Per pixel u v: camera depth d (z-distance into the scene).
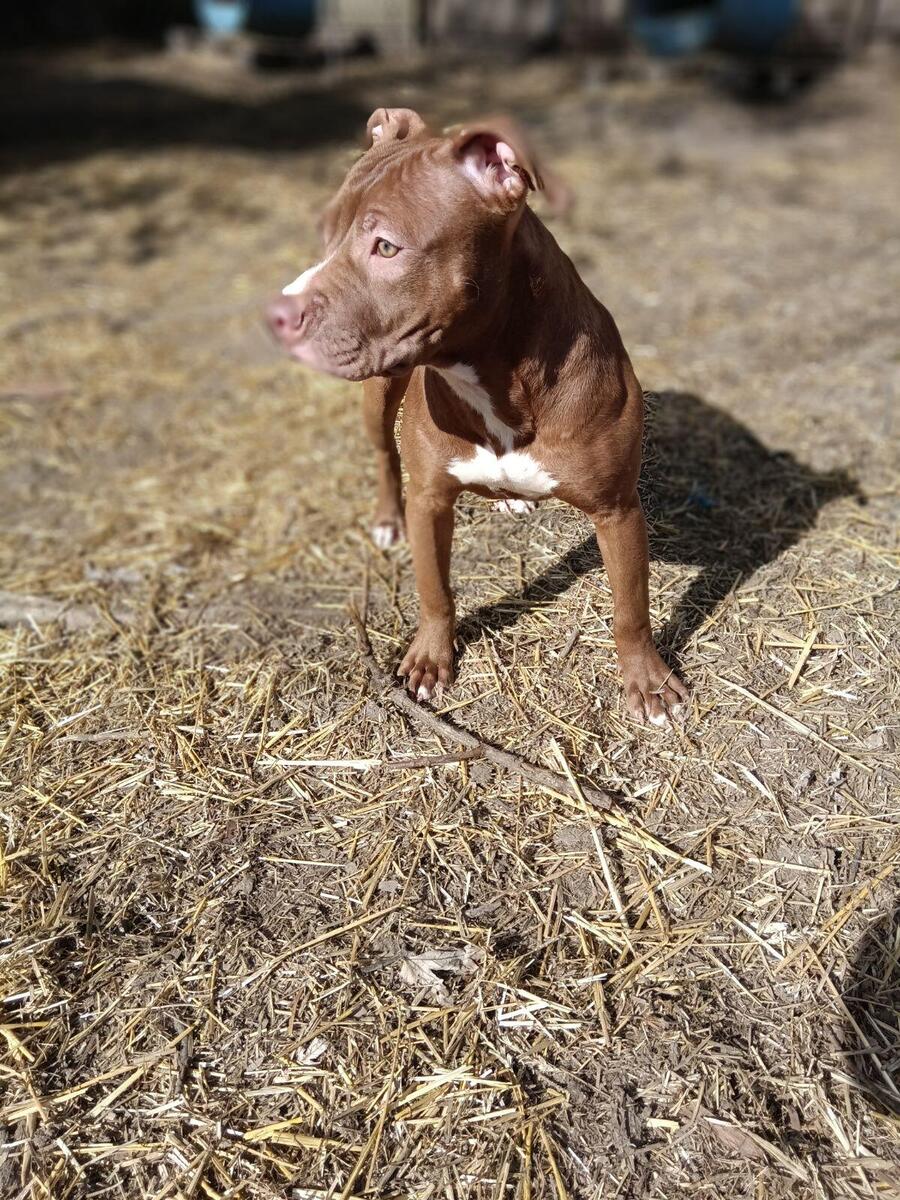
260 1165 0.52
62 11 3.42
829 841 0.67
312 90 2.94
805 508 0.97
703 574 0.88
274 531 1.03
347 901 0.65
